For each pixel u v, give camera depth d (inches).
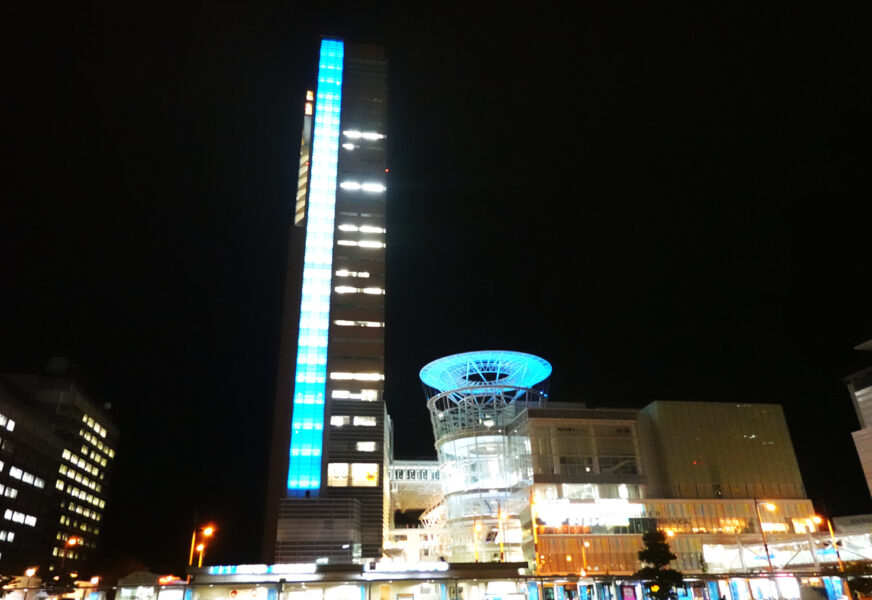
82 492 7057.1
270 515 5132.9
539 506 4576.8
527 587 3063.5
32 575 5103.3
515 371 5880.9
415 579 2960.1
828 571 3243.1
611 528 4542.3
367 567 2989.7
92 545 7313.0
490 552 5334.6
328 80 7017.7
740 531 4692.4
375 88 7071.9
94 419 7480.3
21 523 5551.2
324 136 6688.0
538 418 4968.0
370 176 6574.8
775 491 5019.7
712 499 4793.3
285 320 5984.3
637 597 3046.3
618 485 4805.6
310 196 6382.9
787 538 4475.9
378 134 6806.1
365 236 6284.5
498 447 5669.3
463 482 5669.3
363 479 5310.0
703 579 3090.6
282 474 5295.3
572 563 4367.6
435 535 6692.9
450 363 5856.3
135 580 2947.8
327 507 5019.7
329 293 5994.1
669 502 4707.2
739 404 5300.2
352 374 5698.8
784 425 5295.3
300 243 6387.8
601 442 4975.4
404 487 7239.2
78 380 7091.5
